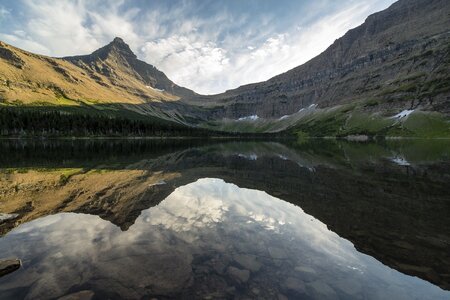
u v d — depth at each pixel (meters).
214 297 8.31
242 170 40.12
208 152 78.44
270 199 21.94
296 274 9.93
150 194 23.16
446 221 16.48
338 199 22.05
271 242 12.91
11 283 8.80
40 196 22.25
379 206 19.95
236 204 20.20
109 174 34.88
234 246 12.24
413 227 15.43
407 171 37.41
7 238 12.85
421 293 8.92
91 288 8.56
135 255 11.01
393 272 10.27
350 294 8.77
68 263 10.23
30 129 152.88
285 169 41.12
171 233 13.78
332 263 10.91
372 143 136.38
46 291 8.36
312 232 14.42
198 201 20.92
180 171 38.47
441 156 59.25
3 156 58.12
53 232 13.70
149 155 64.88
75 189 25.19
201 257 11.01
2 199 21.20
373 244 12.94
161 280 9.12
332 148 97.62
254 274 9.81
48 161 49.47
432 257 11.59
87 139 159.00
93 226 14.73
